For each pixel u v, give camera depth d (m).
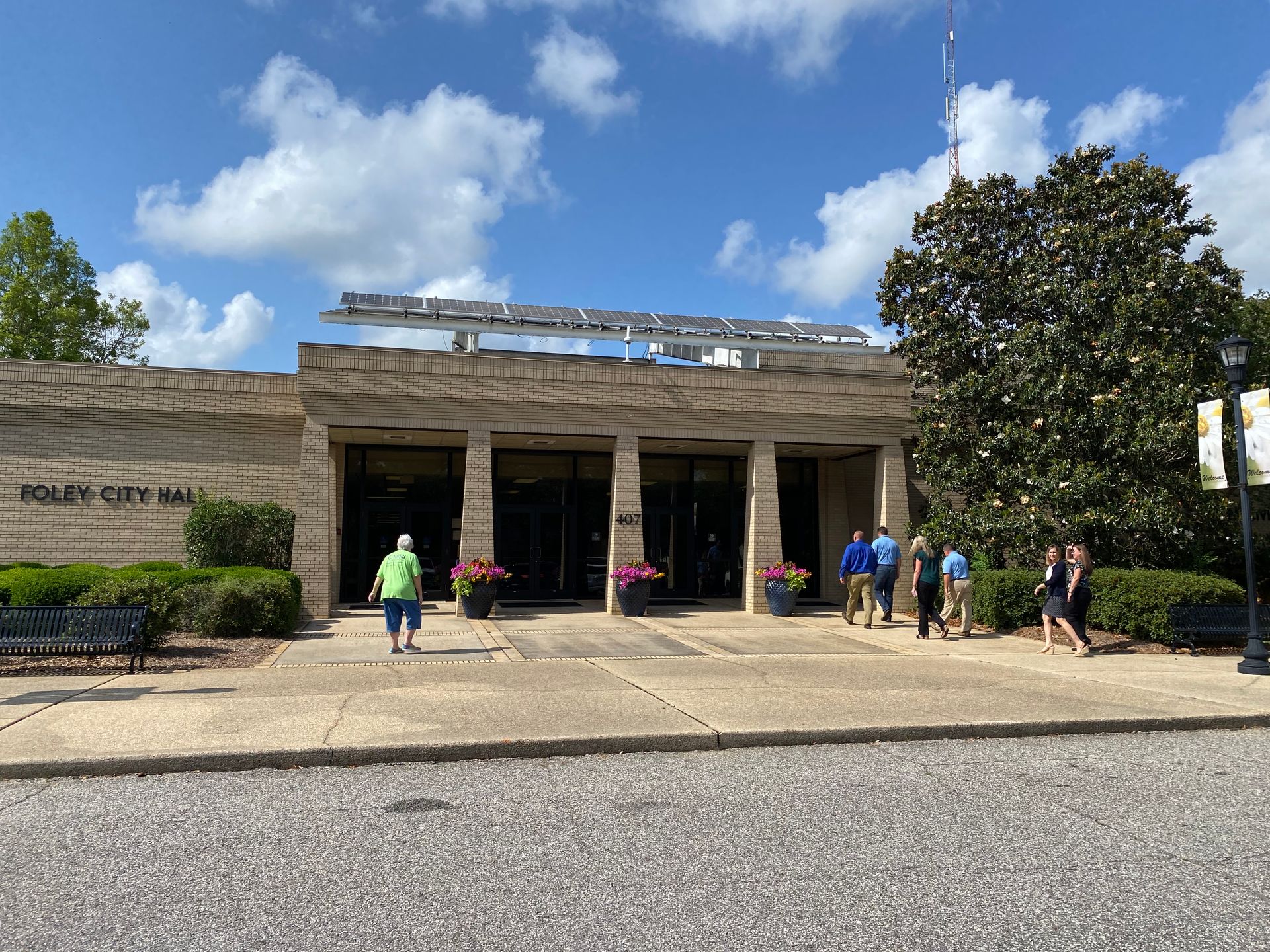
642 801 6.39
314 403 18.42
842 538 24.45
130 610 11.13
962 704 9.73
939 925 4.29
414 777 7.01
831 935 4.17
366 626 16.91
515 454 22.66
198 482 19.80
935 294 19.77
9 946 3.98
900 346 20.53
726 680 11.20
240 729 8.04
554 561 22.56
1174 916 4.41
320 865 5.05
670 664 12.59
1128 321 17.16
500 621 17.83
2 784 6.73
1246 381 23.34
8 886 4.71
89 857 5.16
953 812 6.18
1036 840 5.59
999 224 20.02
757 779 7.03
